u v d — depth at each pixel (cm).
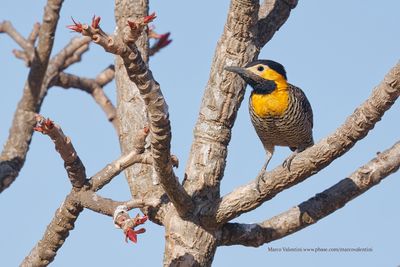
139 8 1279
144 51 1274
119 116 1263
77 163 1091
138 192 1182
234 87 1202
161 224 1165
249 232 1155
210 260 1139
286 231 1158
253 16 1211
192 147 1191
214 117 1191
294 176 1062
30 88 1461
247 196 1098
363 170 1146
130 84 1262
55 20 1420
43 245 1162
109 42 907
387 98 1000
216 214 1117
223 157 1180
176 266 1124
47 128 1034
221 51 1220
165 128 1009
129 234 988
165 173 1060
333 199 1150
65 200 1128
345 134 1027
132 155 1102
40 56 1441
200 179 1156
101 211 1112
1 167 1424
